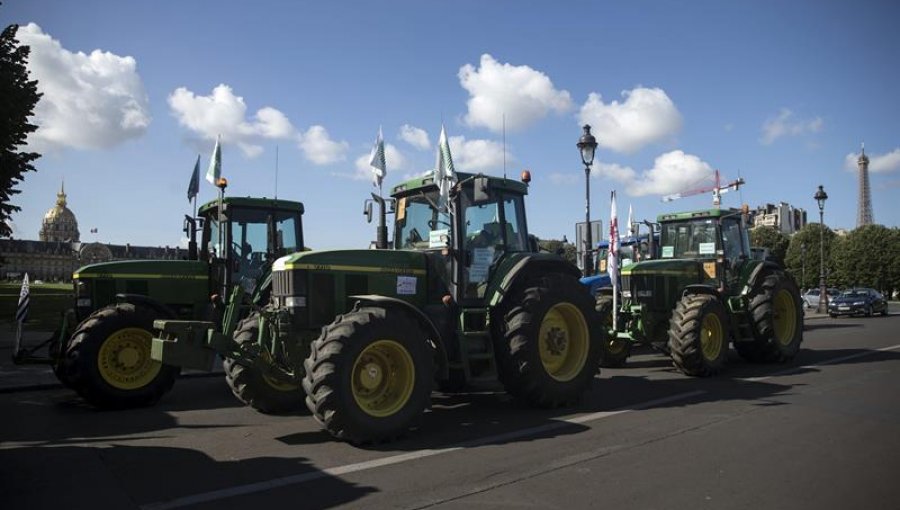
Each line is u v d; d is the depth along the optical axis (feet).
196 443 19.27
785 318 38.01
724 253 37.58
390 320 19.10
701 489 14.58
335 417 17.79
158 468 16.57
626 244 54.13
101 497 14.30
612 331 34.22
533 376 22.95
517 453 17.65
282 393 23.70
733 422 21.43
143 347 26.00
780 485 14.88
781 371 33.71
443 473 15.83
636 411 23.41
